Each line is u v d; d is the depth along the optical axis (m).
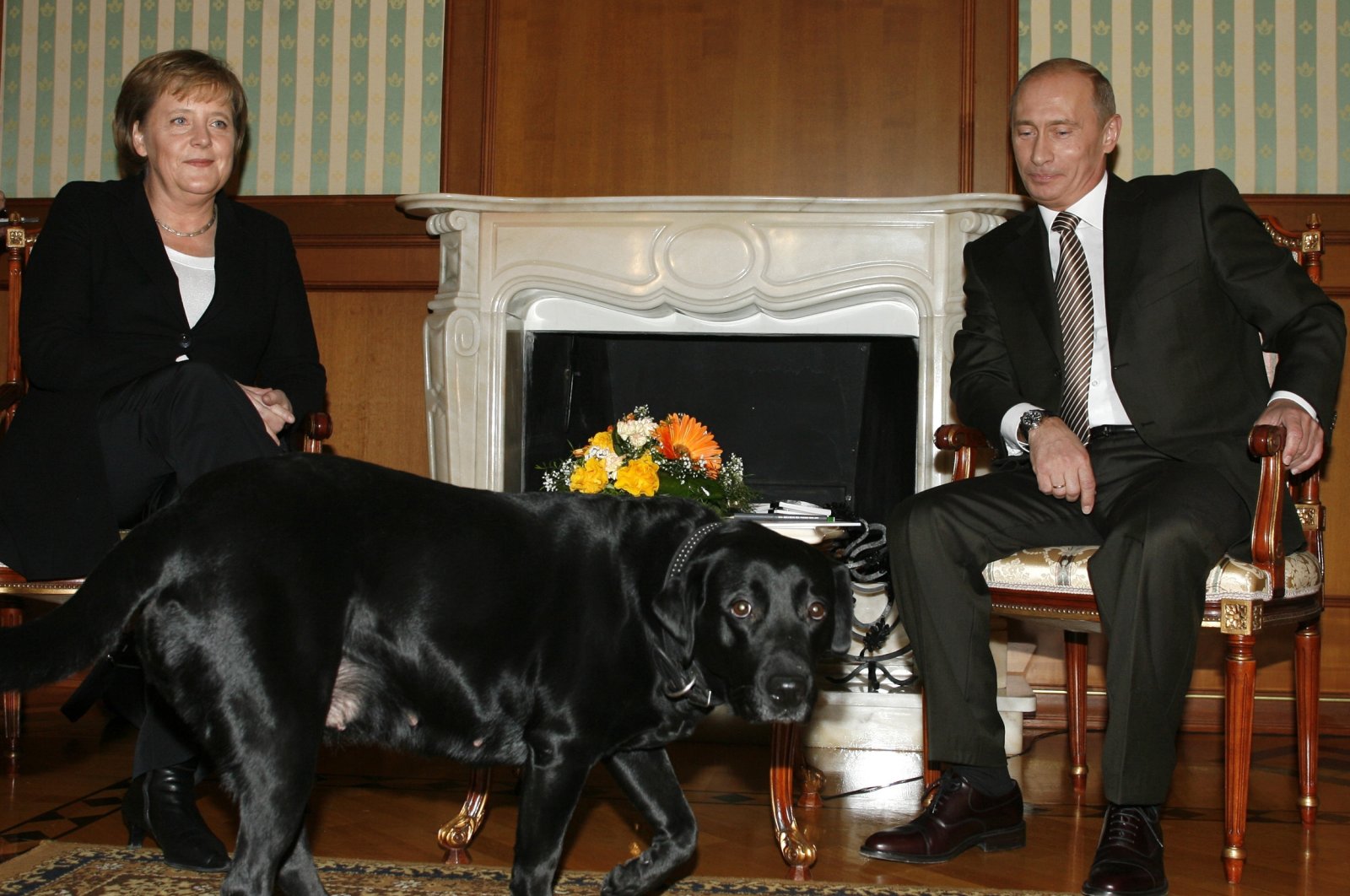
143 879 2.04
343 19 3.96
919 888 2.07
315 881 1.72
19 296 3.07
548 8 3.90
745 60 3.84
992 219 3.58
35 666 1.43
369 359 3.92
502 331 3.72
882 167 3.80
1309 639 2.55
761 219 3.66
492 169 3.90
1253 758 3.28
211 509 1.56
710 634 1.64
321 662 1.53
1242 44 3.71
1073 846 2.39
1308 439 2.25
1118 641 2.14
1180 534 2.12
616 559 1.69
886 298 3.73
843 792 2.87
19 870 2.08
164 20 4.00
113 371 2.39
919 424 3.62
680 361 4.10
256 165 3.98
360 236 3.91
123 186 2.61
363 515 1.61
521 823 1.63
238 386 2.27
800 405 4.09
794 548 1.70
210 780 2.83
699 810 2.66
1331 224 3.64
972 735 2.31
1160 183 2.57
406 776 2.93
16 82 4.04
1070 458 2.32
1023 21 3.77
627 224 3.69
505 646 1.62
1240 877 2.17
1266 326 2.42
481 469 3.72
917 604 2.38
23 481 2.34
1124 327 2.48
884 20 3.80
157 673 1.54
